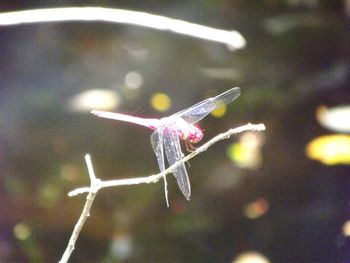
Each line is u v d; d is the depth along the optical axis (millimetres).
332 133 824
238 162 821
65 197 828
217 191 816
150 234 811
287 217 819
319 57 847
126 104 837
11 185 838
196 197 820
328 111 766
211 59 842
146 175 831
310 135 828
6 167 847
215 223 816
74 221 822
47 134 855
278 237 816
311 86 817
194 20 854
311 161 822
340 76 813
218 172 820
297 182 824
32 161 850
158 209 820
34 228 823
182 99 833
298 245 812
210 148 829
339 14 847
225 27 852
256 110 830
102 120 841
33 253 807
